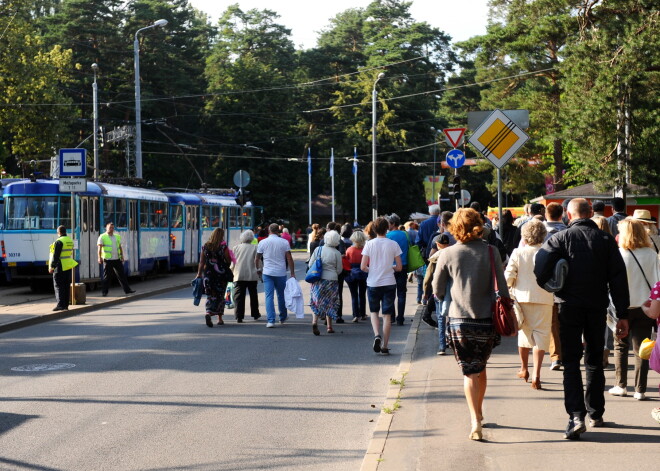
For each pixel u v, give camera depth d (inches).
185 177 3577.8
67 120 2513.5
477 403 353.7
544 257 357.1
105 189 1330.0
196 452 358.0
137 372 553.6
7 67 2320.4
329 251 738.2
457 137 966.4
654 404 414.3
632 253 426.0
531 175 2787.9
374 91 2456.9
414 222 936.9
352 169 3587.6
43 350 662.5
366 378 530.3
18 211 1232.2
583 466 305.6
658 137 1406.3
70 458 349.7
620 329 357.1
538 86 2429.9
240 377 533.6
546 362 559.2
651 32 1355.8
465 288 356.8
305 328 790.5
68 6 3270.2
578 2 1772.9
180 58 3501.5
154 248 1552.7
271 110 3560.5
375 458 326.0
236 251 834.8
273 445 369.1
